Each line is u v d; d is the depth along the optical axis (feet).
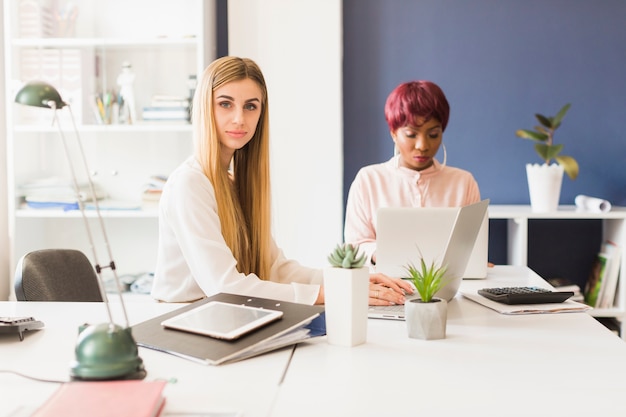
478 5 12.90
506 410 3.73
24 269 6.93
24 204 12.42
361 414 3.68
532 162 12.99
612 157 12.93
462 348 4.94
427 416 3.65
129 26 12.46
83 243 12.55
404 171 10.05
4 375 4.32
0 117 12.64
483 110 13.01
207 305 5.49
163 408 3.68
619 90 12.87
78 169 12.51
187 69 12.38
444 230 7.09
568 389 4.06
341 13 12.84
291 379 4.24
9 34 12.27
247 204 7.45
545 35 12.88
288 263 7.75
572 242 13.08
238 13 12.59
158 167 12.53
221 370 4.40
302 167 12.62
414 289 6.73
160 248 7.04
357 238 10.01
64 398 3.48
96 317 5.89
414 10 12.96
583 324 5.67
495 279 7.85
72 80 12.44
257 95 6.92
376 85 13.06
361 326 5.03
